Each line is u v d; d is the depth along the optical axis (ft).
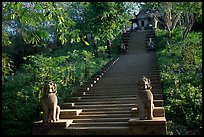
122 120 29.55
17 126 33.01
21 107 36.58
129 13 63.77
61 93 40.70
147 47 74.23
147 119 26.30
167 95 35.17
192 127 28.91
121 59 61.67
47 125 27.96
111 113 31.94
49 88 28.68
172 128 28.71
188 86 34.81
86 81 46.21
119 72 49.26
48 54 73.20
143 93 26.68
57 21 28.96
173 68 44.98
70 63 54.80
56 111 29.07
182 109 31.22
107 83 43.62
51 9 28.48
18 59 72.59
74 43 82.23
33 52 75.36
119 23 59.98
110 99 36.42
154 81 40.11
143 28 103.86
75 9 72.43
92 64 56.29
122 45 72.90
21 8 27.63
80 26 68.03
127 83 42.55
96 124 29.09
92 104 35.83
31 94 41.11
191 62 46.09
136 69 50.06
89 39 81.35
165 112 31.32
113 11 57.82
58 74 47.44
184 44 54.03
